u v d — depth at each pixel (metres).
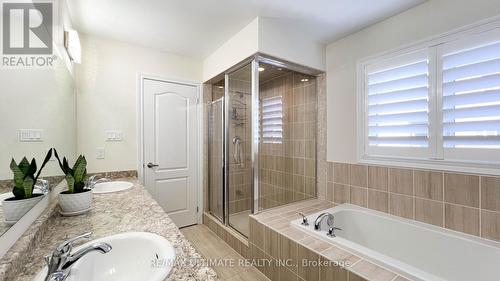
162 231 1.10
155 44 2.62
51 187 1.37
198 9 1.92
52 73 1.46
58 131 1.60
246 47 2.20
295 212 2.24
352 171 2.36
